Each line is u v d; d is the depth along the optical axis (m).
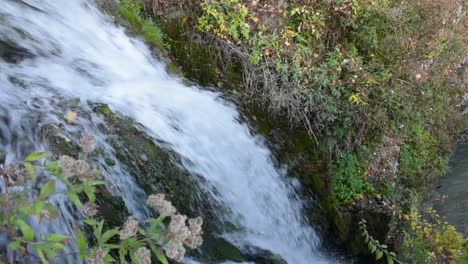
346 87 6.68
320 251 5.61
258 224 5.03
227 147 5.12
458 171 9.22
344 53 6.87
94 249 2.13
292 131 6.34
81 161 2.04
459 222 7.02
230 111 5.60
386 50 7.36
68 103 3.88
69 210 3.08
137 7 5.73
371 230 5.94
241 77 6.25
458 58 10.09
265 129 5.97
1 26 4.05
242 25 6.06
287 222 5.37
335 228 5.86
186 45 5.97
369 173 7.13
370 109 6.88
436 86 9.15
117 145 3.90
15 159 3.19
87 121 3.83
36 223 2.85
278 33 6.40
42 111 3.62
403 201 7.29
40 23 4.43
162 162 4.16
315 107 6.44
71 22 4.79
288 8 6.62
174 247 2.08
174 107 4.79
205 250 4.16
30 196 2.80
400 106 7.55
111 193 3.59
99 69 4.64
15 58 3.97
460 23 9.74
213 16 6.02
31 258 2.69
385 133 7.48
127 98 4.46
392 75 7.30
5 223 2.01
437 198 7.91
